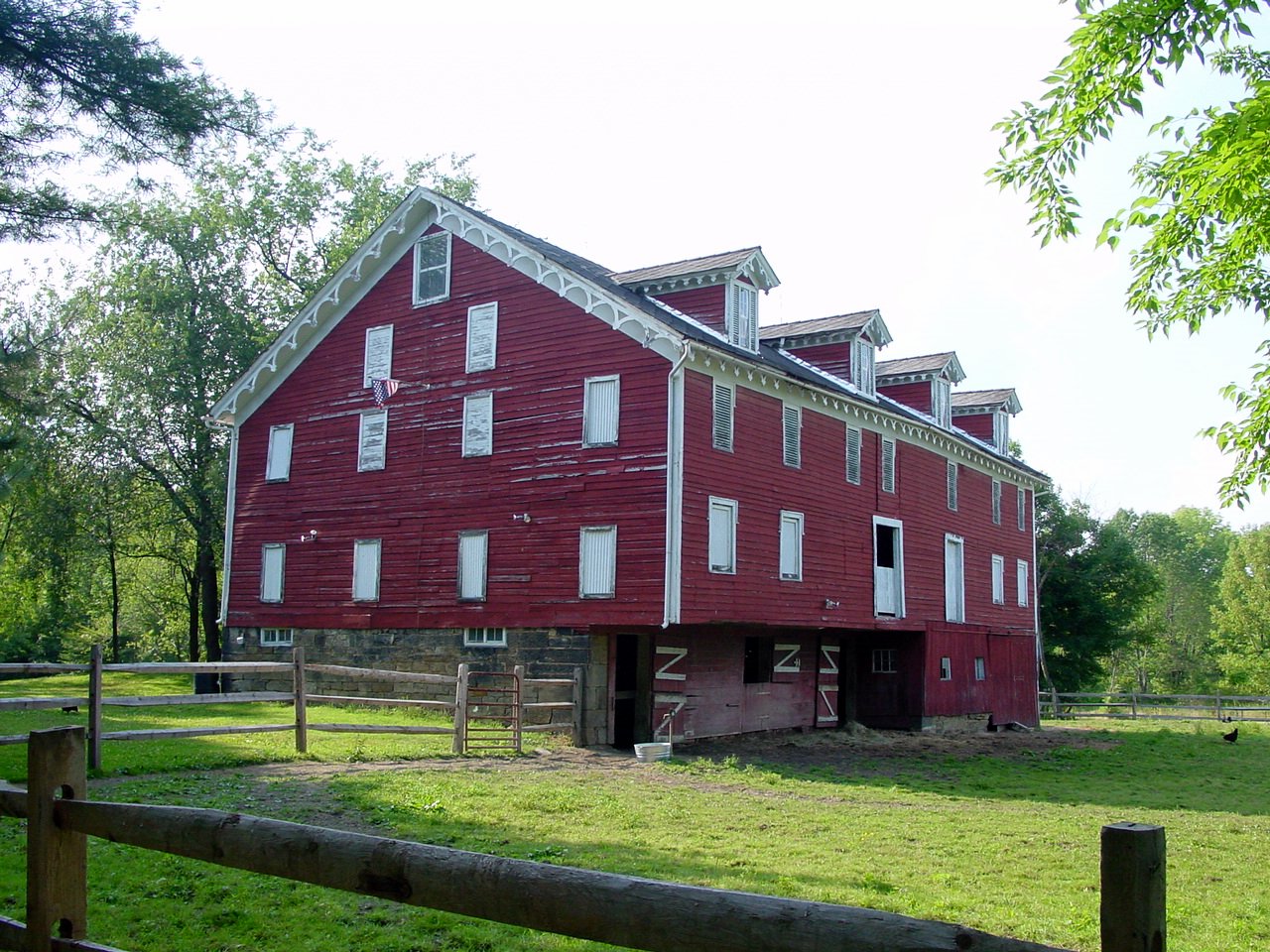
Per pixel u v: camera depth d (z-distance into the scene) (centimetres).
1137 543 10106
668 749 2111
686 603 2277
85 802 499
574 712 2262
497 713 2473
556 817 1289
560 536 2452
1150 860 287
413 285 2828
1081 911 930
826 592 2792
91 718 1385
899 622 3119
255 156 4331
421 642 2675
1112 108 1164
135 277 4041
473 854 383
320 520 2942
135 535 4684
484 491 2605
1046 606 6272
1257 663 7538
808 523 2752
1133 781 2219
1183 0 1055
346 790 1344
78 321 3938
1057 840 1304
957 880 1058
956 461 3628
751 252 2675
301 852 421
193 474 4031
